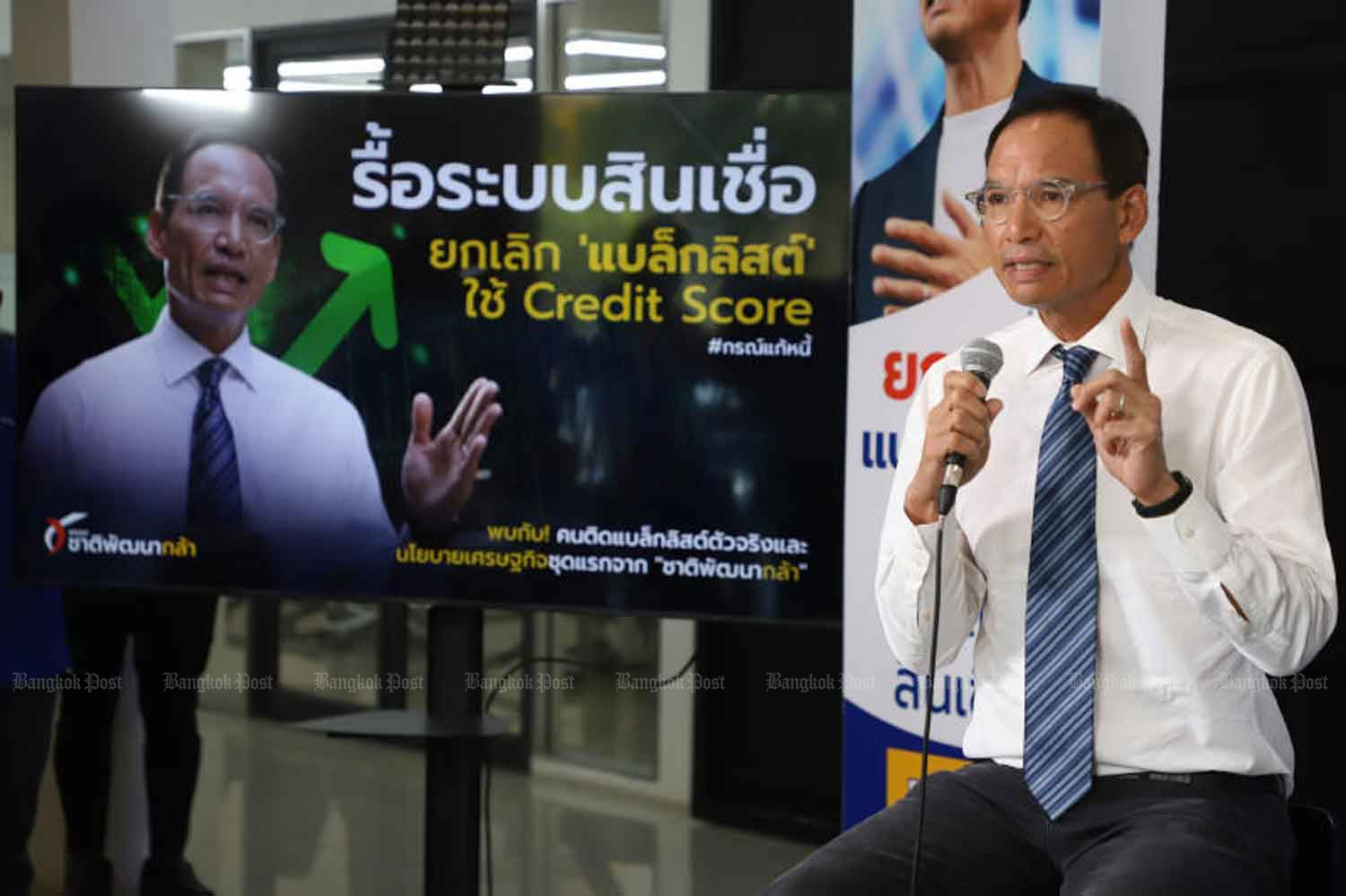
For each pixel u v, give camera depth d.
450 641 3.18
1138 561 1.99
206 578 3.24
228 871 4.05
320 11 4.78
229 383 3.21
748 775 4.34
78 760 4.09
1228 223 3.26
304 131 3.15
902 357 2.81
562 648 4.85
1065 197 2.02
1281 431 1.94
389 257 3.14
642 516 3.10
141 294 3.21
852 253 2.85
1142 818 1.93
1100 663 2.01
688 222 3.05
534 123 3.09
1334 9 3.10
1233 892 1.76
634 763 4.67
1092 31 2.61
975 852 2.01
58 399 3.25
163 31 4.51
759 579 3.07
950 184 2.76
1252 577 1.80
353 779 4.88
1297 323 3.20
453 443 3.15
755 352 3.05
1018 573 2.08
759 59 4.04
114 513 3.25
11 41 4.17
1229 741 1.94
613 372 3.10
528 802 4.64
